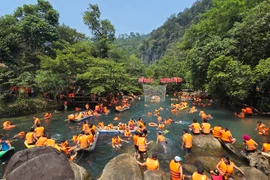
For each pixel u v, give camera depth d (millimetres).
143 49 158250
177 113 23078
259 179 7410
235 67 18812
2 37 28781
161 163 9812
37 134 12164
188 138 10930
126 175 7297
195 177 6648
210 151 11070
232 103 24141
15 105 20797
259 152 9492
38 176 6117
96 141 13086
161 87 42125
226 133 11367
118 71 30531
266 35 18688
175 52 90688
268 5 19922
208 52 23047
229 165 7695
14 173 6121
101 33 43188
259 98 20828
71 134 15148
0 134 14961
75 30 44750
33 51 32125
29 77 23109
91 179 7785
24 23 30516
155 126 17438
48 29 32938
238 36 21953
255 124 16469
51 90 24469
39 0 35469
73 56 26031
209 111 23219
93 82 26875
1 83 22219
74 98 28547
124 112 24281
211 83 21969
